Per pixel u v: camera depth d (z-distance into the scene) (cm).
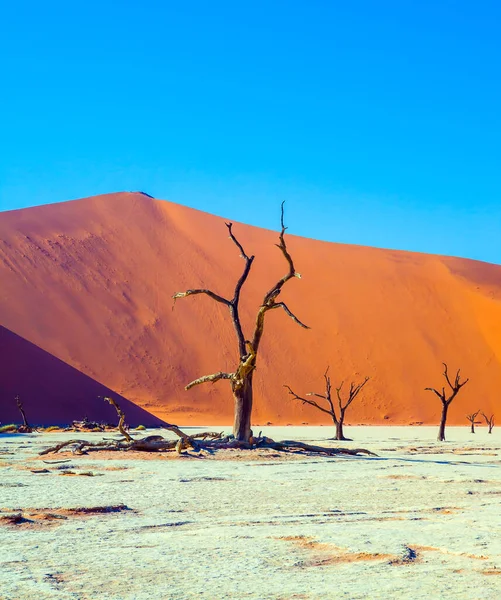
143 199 13250
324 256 12312
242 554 845
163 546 895
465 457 2842
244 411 2870
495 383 10150
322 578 729
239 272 11725
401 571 758
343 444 3841
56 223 11806
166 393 9406
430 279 11725
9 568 780
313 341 10525
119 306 10431
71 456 2486
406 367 10262
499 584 701
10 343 7988
